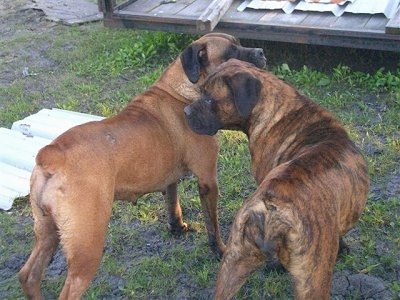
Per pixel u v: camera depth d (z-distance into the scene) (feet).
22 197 9.66
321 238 5.73
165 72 8.09
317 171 5.96
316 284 5.82
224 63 7.38
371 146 10.39
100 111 12.21
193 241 8.66
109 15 14.03
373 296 7.42
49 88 13.46
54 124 11.44
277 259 5.89
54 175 6.50
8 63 14.93
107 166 6.79
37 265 7.00
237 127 7.36
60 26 17.02
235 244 5.88
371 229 8.46
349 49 13.41
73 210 6.50
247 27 12.98
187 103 7.90
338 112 11.50
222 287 5.95
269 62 13.56
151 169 7.43
